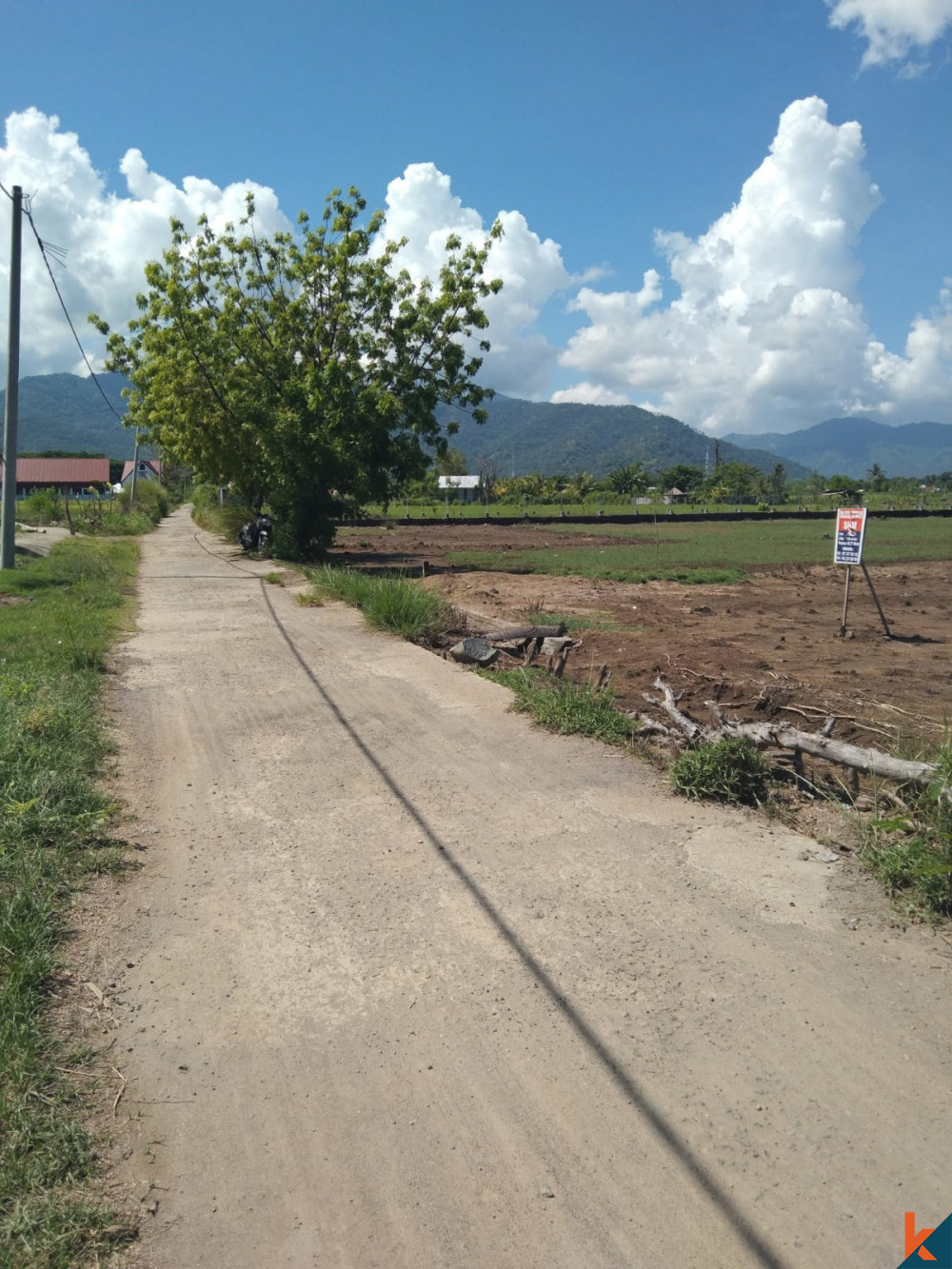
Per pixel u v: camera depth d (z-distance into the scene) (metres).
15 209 19.08
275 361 25.19
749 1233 2.63
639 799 5.98
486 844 5.32
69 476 83.62
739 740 6.09
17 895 4.41
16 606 14.34
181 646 11.55
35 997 3.72
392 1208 2.76
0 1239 2.61
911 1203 2.72
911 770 5.41
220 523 37.56
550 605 17.83
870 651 12.90
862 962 3.97
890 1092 3.18
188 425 28.00
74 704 7.71
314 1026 3.63
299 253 25.73
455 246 25.36
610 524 55.56
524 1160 2.92
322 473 24.44
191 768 6.76
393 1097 3.23
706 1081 3.26
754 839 5.29
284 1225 2.70
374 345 25.58
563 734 7.45
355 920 4.47
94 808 5.69
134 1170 2.91
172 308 25.28
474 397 26.33
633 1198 2.77
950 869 4.27
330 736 7.53
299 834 5.53
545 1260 2.57
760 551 32.88
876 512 64.75
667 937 4.23
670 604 18.42
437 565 26.66
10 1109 3.08
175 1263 2.58
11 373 19.42
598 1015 3.66
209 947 4.23
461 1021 3.65
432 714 8.16
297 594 16.69
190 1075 3.35
